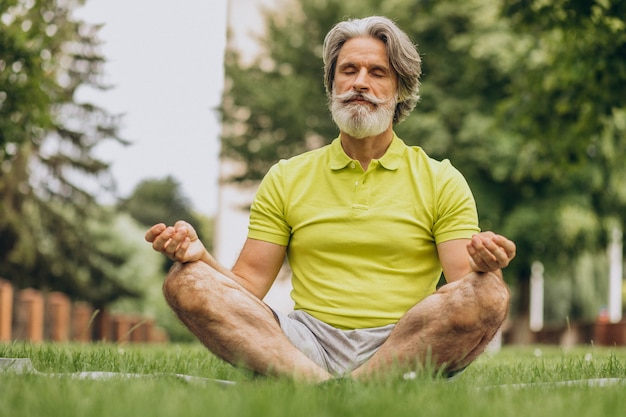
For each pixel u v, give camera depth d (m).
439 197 4.17
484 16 19.39
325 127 22.06
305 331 4.03
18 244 22.25
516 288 22.19
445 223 4.16
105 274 25.25
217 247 32.16
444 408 2.81
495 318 3.69
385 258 4.12
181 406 2.72
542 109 13.12
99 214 25.06
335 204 4.20
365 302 4.09
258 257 4.30
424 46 20.36
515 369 5.11
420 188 4.18
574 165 13.34
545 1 12.17
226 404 2.74
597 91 12.26
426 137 19.20
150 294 34.25
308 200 4.25
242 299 3.86
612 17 11.48
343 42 4.37
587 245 19.91
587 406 2.95
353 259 4.13
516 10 12.30
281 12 23.95
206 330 3.84
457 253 4.12
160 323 35.28
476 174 19.95
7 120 11.12
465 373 4.56
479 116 19.16
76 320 20.44
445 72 20.08
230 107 22.98
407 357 3.74
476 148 19.14
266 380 3.60
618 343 18.92
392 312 4.09
